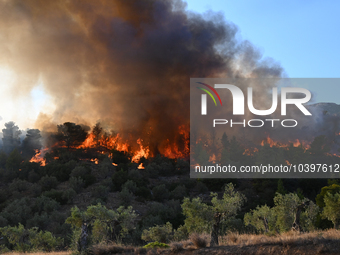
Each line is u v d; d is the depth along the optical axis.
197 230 21.11
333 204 33.66
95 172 109.50
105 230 25.39
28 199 78.44
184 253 17.02
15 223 64.62
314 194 93.12
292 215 27.92
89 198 84.12
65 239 50.31
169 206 76.38
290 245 14.71
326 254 13.16
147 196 87.62
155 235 37.41
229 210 20.06
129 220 26.31
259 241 16.41
